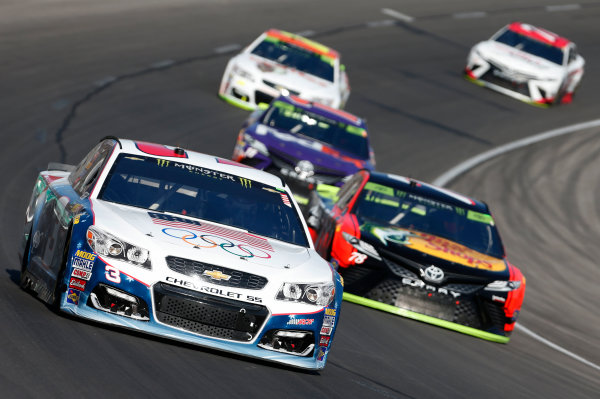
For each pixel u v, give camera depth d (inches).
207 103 2866.6
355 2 5142.7
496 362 1299.2
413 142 3129.9
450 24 5113.2
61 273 930.1
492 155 3161.9
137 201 1006.4
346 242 1423.5
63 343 871.1
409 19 5014.8
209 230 980.6
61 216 986.1
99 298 910.4
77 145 2177.7
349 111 3319.4
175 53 3432.6
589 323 1835.6
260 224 1039.6
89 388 770.8
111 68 3034.0
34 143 2106.3
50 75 2780.5
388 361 1139.3
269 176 1154.7
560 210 2691.9
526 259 2212.1
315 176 1999.3
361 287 1408.7
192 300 906.1
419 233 1494.8
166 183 1045.8
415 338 1306.6
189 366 887.1
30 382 757.3
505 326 1428.4
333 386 951.0
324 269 995.3
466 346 1344.7
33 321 917.8
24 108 2389.3
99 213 948.0
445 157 3036.4
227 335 917.8
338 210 1552.7
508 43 4141.2
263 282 930.1
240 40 3855.8
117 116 2522.1
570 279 2137.1
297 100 2263.8
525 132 3553.2
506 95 4028.1
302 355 953.5
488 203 2618.1
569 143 3508.9
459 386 1100.5
